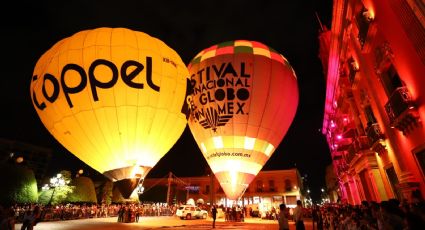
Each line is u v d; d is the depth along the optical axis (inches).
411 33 372.8
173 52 581.9
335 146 1111.6
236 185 739.4
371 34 507.5
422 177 429.7
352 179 1021.8
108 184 1756.9
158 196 2236.7
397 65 435.2
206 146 772.0
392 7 408.5
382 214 243.4
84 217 1155.3
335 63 830.5
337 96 950.4
